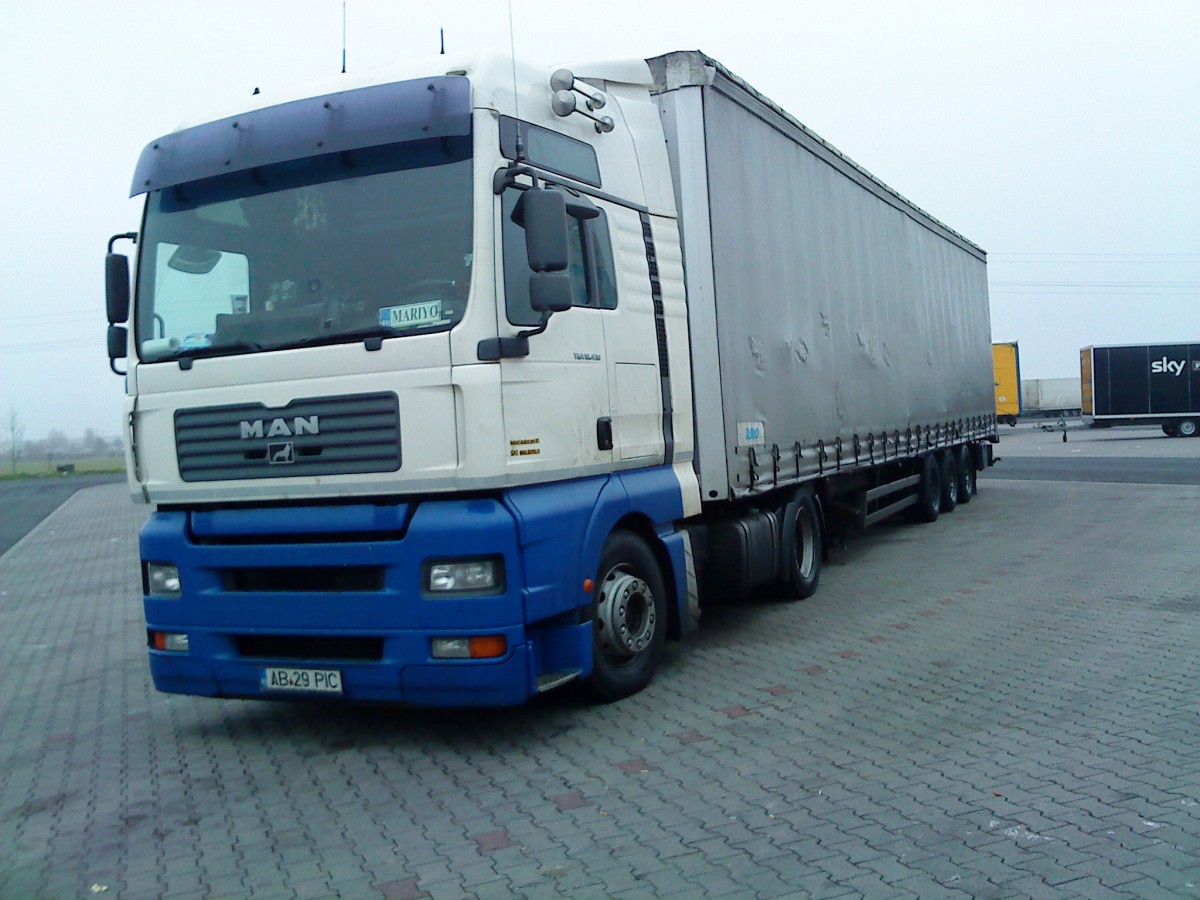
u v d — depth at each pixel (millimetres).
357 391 5371
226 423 5707
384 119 5512
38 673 8594
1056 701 6121
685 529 7406
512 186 5426
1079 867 3926
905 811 4555
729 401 7691
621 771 5250
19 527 26016
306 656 5645
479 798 4980
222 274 5824
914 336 13672
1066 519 15180
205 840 4668
